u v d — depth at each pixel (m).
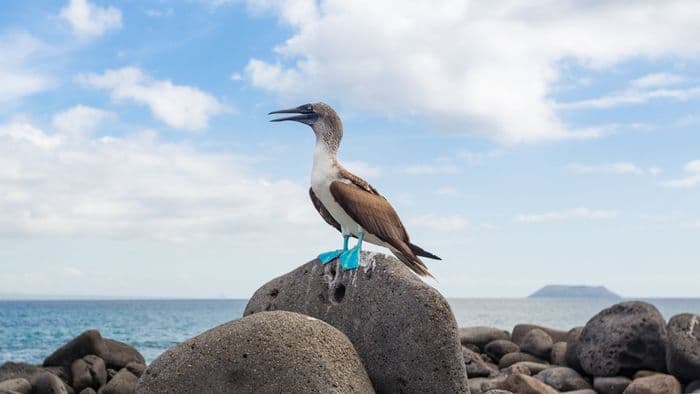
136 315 27.61
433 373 2.39
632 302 4.06
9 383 3.80
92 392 4.05
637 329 3.92
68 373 4.20
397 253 2.56
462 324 23.72
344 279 2.57
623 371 3.94
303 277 2.67
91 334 4.31
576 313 37.41
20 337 13.79
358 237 2.57
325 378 2.21
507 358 4.47
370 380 2.38
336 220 2.61
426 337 2.40
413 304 2.42
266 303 2.70
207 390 2.23
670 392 3.60
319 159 2.57
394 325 2.44
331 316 2.56
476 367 4.05
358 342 2.49
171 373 2.27
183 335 14.80
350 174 2.56
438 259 2.59
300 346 2.24
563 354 4.33
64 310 35.53
